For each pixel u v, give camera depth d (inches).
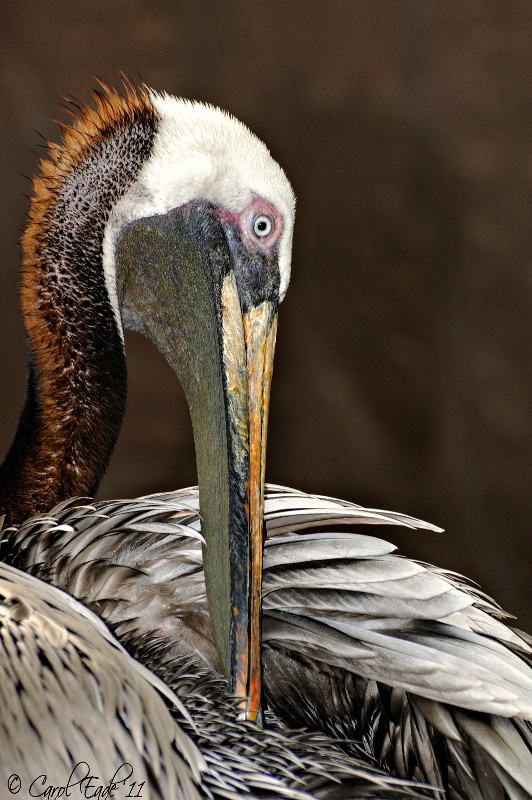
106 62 434.0
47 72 433.7
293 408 425.1
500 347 419.8
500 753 266.4
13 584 264.5
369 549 268.5
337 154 430.3
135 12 430.6
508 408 415.2
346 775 265.7
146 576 269.1
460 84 422.0
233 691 268.1
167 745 263.1
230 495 270.7
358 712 268.4
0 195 432.1
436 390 422.3
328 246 431.2
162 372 429.4
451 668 266.7
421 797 265.3
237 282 272.1
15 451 274.5
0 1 428.5
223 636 268.5
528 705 266.2
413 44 423.5
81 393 274.1
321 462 420.2
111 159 273.0
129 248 273.0
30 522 269.7
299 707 269.1
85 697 262.2
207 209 272.2
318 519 270.4
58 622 263.4
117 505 270.2
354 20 426.3
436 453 417.1
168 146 272.5
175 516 270.8
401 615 267.6
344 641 267.7
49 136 435.8
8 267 431.2
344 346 428.5
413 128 426.9
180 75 434.6
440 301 425.7
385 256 429.1
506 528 404.2
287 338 430.0
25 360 428.1
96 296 273.6
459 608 267.3
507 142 421.1
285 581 268.8
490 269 422.6
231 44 431.8
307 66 430.3
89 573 268.7
